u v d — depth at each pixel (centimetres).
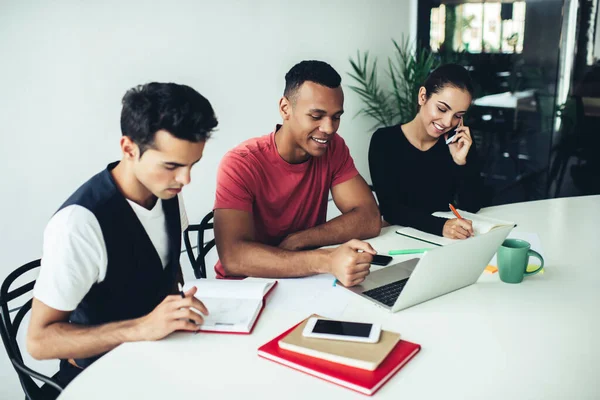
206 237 283
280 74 307
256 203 166
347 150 185
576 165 385
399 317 116
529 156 397
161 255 130
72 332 106
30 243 214
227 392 90
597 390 90
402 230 176
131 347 105
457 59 402
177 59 254
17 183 206
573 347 103
